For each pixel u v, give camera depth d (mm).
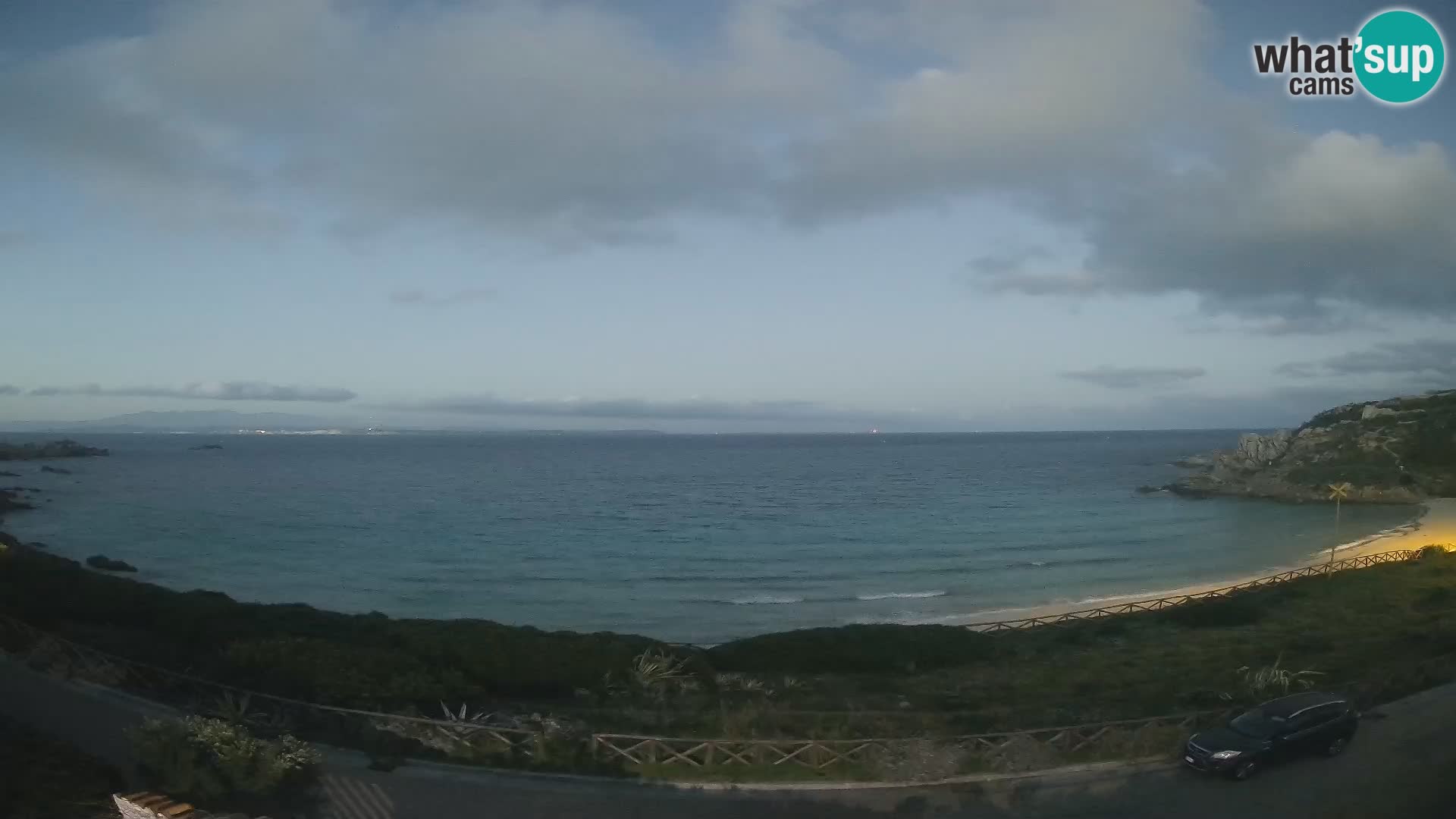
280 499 130875
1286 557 76375
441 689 24375
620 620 53844
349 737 20203
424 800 17438
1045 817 17453
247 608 34875
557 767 19188
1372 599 45094
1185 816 17469
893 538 91250
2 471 178375
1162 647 37125
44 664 23812
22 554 42188
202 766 16344
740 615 55188
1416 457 129500
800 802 18016
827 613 55375
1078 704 26422
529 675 27656
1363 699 24312
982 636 39625
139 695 22062
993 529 98562
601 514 112812
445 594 61438
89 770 16688
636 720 23453
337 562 74188
